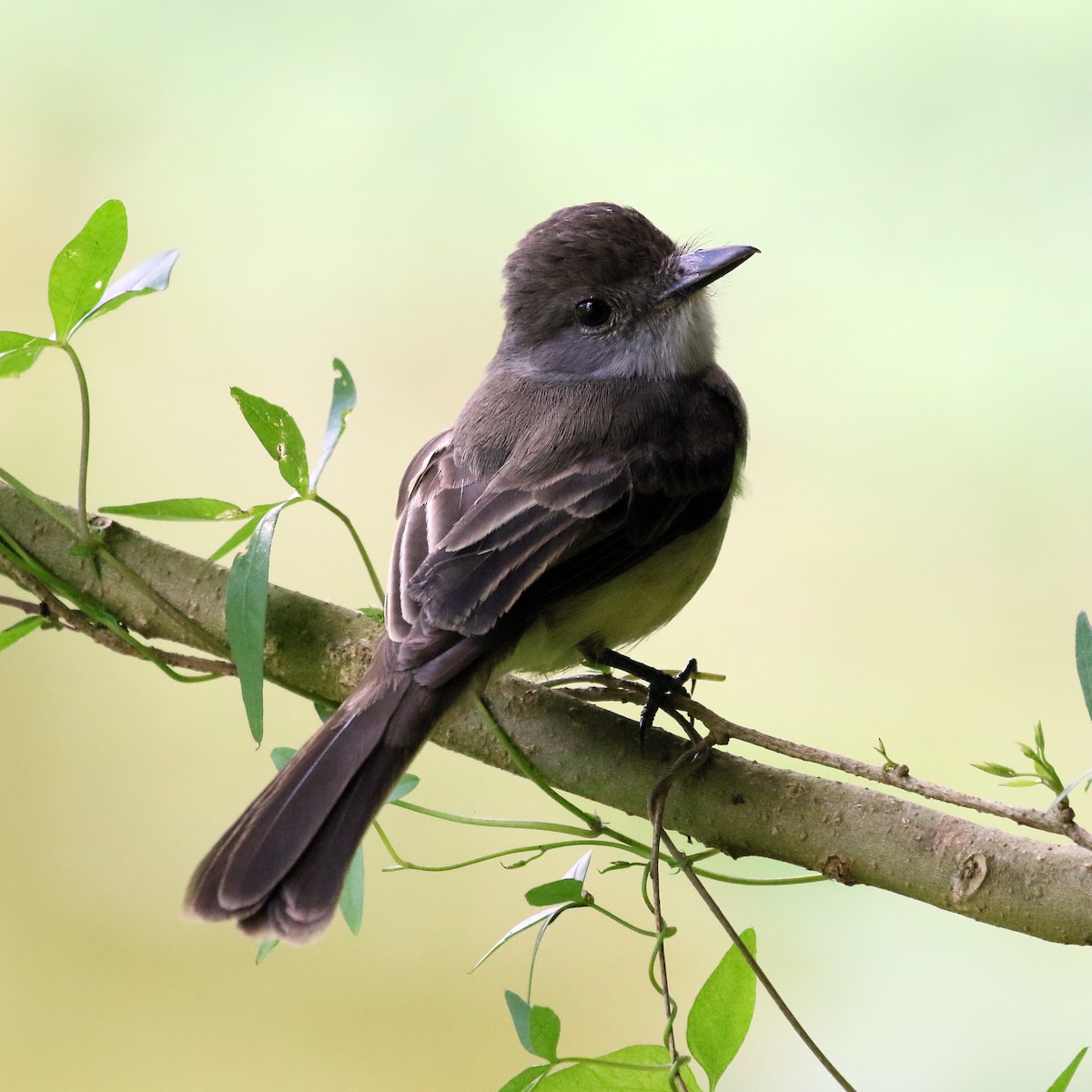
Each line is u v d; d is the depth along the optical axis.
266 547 4.50
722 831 4.51
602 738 4.52
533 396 4.58
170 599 4.54
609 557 4.55
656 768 4.52
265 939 4.49
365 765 4.50
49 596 4.54
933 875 4.50
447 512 4.55
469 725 4.53
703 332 4.59
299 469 4.52
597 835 4.51
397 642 4.52
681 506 4.56
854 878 4.50
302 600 4.54
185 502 4.52
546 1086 4.48
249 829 4.50
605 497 4.55
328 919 4.49
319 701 4.54
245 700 4.50
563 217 4.60
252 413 4.51
